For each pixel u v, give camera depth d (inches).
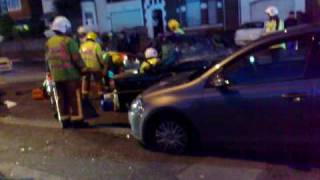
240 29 903.7
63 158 253.0
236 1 1037.8
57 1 1350.9
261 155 227.0
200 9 1101.7
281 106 205.5
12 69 797.9
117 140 277.1
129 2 1227.2
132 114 250.4
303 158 217.8
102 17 1290.6
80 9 1317.7
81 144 275.4
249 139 217.5
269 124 210.1
